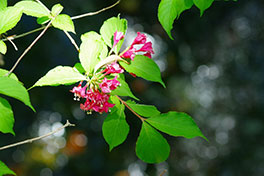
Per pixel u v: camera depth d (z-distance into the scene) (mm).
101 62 1491
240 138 6547
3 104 1242
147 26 6461
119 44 1582
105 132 1598
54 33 5598
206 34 6613
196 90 6637
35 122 6121
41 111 6074
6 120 1235
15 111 5930
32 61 5492
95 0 5906
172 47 6562
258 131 6469
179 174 6457
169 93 6457
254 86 6664
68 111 6254
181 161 6531
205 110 6602
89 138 6453
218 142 6570
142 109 1637
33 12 1574
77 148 6387
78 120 6391
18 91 1151
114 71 1485
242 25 6688
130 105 1637
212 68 6691
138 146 1612
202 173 6477
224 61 6699
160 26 6484
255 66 6711
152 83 6434
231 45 6684
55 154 6305
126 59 1579
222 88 6699
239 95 6676
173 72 6598
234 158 6480
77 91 1472
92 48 1494
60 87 6055
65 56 5785
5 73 1444
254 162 6348
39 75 5598
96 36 1619
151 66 1583
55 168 6273
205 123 6586
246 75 6691
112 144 1588
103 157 6445
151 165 6496
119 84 1468
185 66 6637
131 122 6344
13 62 5266
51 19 1582
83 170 6320
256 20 6648
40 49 5465
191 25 6539
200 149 6590
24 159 6109
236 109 6641
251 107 6633
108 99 1610
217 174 6484
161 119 1618
